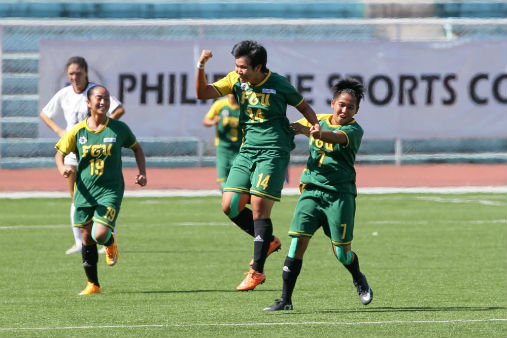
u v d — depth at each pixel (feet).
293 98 78.07
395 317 69.92
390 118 197.57
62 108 106.73
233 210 81.20
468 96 199.31
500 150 246.47
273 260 103.96
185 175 216.13
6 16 258.37
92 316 70.33
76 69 104.83
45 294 81.61
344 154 70.18
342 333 63.26
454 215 147.84
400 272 95.35
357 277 73.72
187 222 139.23
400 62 197.06
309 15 271.90
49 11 260.01
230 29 259.60
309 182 70.90
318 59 194.18
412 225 135.74
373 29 265.13
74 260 102.68
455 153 246.27
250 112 78.84
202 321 68.03
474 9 268.62
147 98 192.44
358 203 165.89
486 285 87.04
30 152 231.91
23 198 173.17
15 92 235.40
